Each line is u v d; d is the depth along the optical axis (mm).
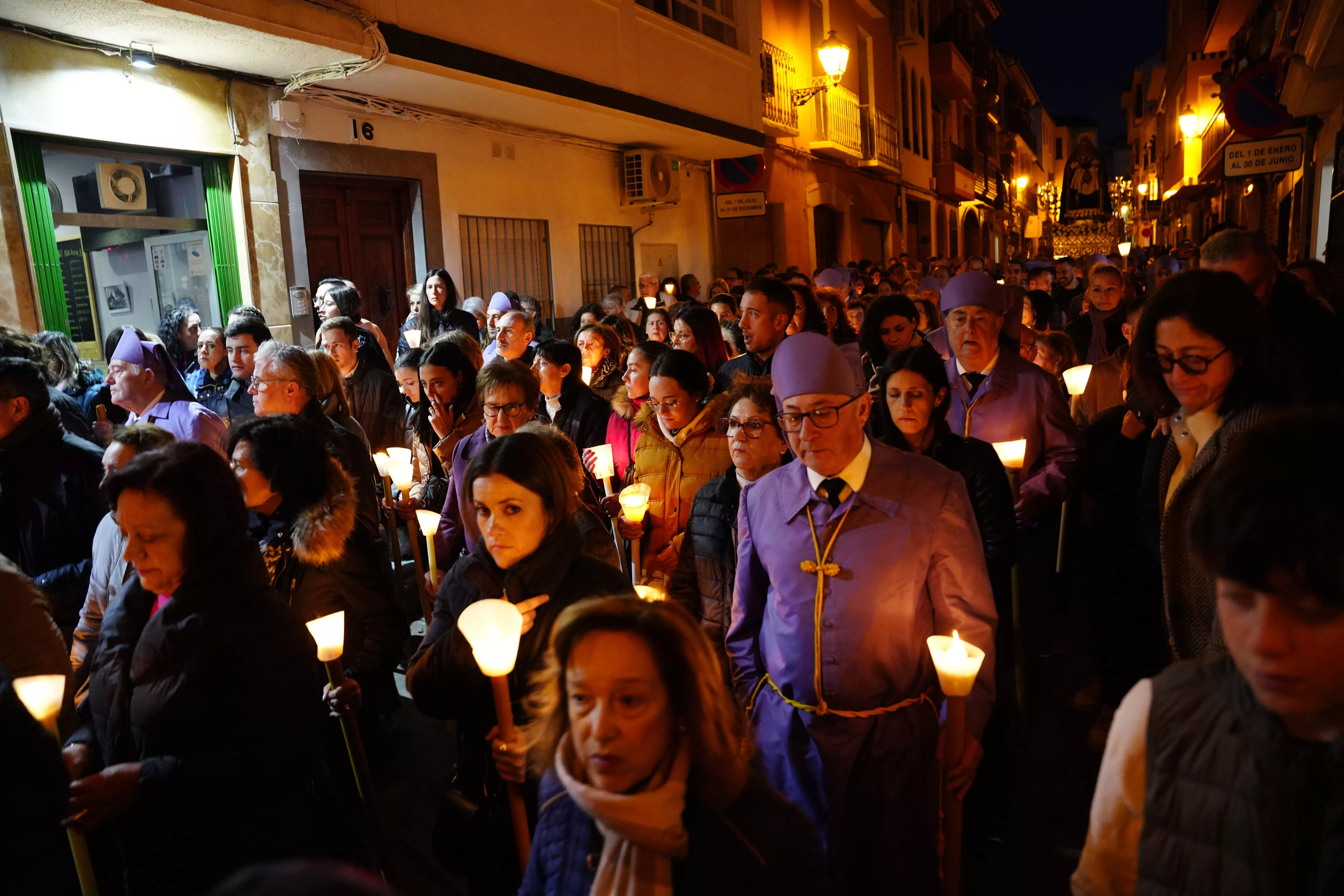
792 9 17281
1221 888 1108
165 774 2086
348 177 8742
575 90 9523
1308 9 7770
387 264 9375
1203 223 29094
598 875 1408
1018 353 4262
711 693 1434
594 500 3785
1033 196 59250
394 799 3652
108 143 6570
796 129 16828
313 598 2916
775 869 1461
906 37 23453
